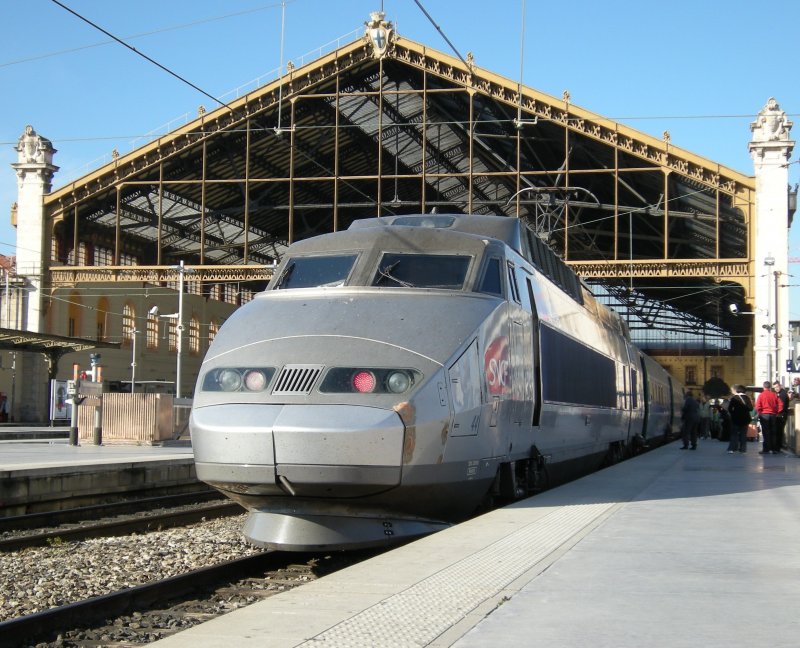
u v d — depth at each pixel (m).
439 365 10.98
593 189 50.12
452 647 5.19
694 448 28.83
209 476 10.48
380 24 44.78
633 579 7.09
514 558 8.02
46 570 11.09
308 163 51.00
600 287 61.03
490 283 12.85
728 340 75.56
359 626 5.70
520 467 14.36
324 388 10.41
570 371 17.42
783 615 5.93
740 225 46.66
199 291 63.12
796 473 17.75
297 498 10.35
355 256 12.77
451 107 47.31
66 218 49.78
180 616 8.60
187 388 62.44
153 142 46.94
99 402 28.83
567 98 43.38
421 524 11.16
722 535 9.35
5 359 52.62
